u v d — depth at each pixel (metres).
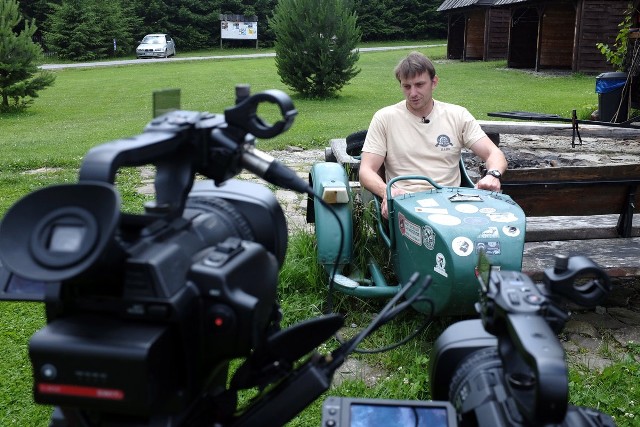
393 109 4.63
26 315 4.49
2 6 18.33
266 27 55.19
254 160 1.83
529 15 28.22
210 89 22.67
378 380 3.69
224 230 1.83
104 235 1.30
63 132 14.34
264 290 1.68
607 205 4.68
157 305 1.45
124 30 43.94
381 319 1.85
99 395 1.42
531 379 1.63
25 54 18.58
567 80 23.08
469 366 1.98
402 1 55.59
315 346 1.85
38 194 1.37
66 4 41.06
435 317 4.18
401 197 4.10
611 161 8.27
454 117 4.59
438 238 3.63
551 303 1.61
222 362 1.65
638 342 4.14
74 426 1.64
